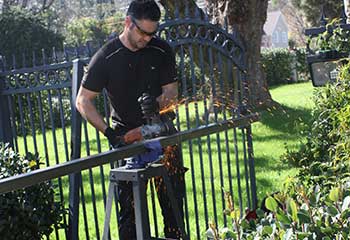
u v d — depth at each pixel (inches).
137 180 111.7
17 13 869.2
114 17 1414.9
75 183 169.2
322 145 171.8
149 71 153.0
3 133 197.5
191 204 251.8
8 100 195.3
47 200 168.4
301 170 158.9
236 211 103.9
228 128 174.7
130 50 150.2
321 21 199.5
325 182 135.6
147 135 127.0
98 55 150.1
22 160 176.1
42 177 100.7
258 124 472.7
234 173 307.4
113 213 249.8
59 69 174.9
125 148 115.0
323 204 109.5
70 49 186.9
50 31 890.7
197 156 363.9
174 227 163.3
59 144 454.0
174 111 170.4
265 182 284.5
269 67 1105.4
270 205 100.4
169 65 157.0
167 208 162.7
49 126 495.8
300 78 1165.1
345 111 139.0
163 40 157.9
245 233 106.0
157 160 120.6
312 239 92.5
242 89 195.3
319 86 187.2
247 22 500.1
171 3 335.0
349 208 96.3
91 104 148.9
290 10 1806.1
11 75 187.0
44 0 1350.9
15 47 857.5
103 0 1598.2
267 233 97.5
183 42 174.2
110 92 153.8
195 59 331.3
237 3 486.0
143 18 141.9
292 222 97.1
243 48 195.5
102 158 110.7
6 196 159.2
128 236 159.2
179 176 162.4
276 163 325.7
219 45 187.0
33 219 162.7
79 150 168.4
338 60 166.6
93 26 1339.8
